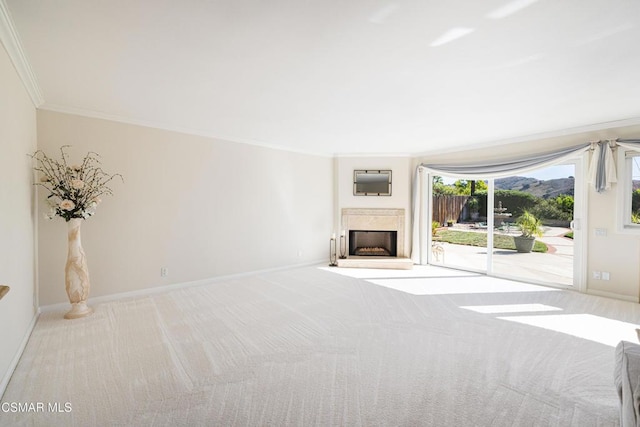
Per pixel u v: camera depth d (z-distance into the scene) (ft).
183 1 5.32
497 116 12.17
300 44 6.81
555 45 6.77
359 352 8.26
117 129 12.52
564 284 14.51
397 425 5.55
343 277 16.67
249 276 16.83
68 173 10.78
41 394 6.43
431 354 8.16
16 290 7.88
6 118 7.08
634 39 6.48
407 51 7.09
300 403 6.15
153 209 13.52
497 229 17.07
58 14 5.71
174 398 6.31
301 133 15.28
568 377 7.08
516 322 10.36
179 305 12.00
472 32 6.28
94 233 12.07
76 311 10.70
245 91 9.64
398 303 12.32
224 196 15.87
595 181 13.29
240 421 5.64
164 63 7.77
